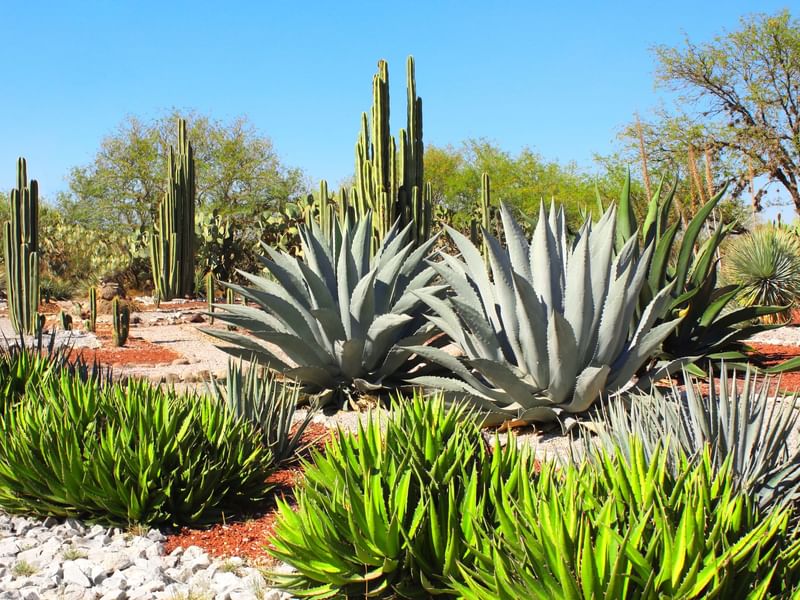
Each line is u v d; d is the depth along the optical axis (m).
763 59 30.12
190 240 25.11
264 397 6.57
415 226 11.60
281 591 4.04
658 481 3.30
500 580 2.96
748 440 4.15
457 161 50.75
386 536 3.59
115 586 4.25
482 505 3.60
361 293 8.30
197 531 5.20
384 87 11.24
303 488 4.57
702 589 2.84
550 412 6.96
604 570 2.85
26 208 15.85
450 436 4.33
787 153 30.47
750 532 3.06
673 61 30.97
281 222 26.34
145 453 5.27
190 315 19.41
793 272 14.39
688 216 16.67
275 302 8.31
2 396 7.14
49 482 5.28
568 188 47.06
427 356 7.54
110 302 19.34
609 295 7.00
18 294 15.77
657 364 8.51
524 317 6.79
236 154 44.62
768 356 10.10
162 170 44.31
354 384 8.51
